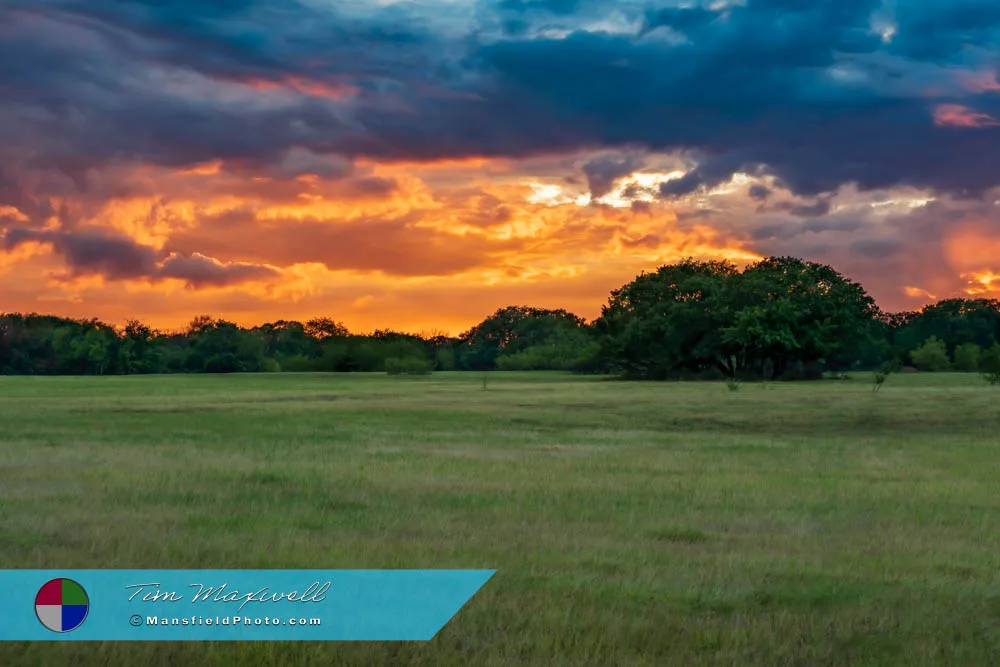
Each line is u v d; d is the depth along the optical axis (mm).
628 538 14984
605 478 23156
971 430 42562
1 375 196125
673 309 125188
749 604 10844
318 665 8867
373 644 9430
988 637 9719
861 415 49062
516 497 19578
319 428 40625
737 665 8789
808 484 22453
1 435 36156
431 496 19562
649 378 130625
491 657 8961
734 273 135750
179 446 31672
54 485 20875
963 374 133250
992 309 185375
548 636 9539
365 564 12703
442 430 39844
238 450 30250
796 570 12586
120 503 18125
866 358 171500
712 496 20094
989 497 20391
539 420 46531
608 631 9703
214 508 17531
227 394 82875
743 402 60031
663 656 9039
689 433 39750
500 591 11289
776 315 118625
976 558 13648
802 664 8891
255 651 9172
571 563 12859
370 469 24625
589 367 174250
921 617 10383
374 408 56875
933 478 23953
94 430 39031
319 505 18125
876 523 16844
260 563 12680
